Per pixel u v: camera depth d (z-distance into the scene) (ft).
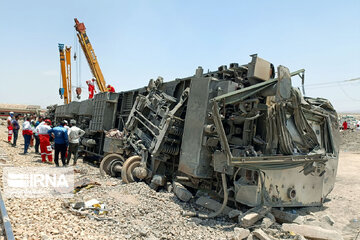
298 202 20.57
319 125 24.23
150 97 30.09
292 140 20.20
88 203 18.90
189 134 21.29
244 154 18.43
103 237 13.71
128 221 16.66
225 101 17.02
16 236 12.06
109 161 30.58
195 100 21.36
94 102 42.68
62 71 82.74
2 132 80.74
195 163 20.22
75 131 35.35
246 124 20.34
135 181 26.63
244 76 21.22
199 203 20.13
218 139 20.13
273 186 18.70
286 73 17.57
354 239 17.02
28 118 42.24
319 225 17.07
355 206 23.94
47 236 12.41
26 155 40.91
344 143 85.66
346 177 40.06
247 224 16.06
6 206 16.37
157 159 25.39
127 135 31.07
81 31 76.13
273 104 19.85
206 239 14.75
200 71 24.00
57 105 74.28
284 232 15.97
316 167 21.61
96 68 77.71
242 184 18.24
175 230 15.81
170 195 22.25
